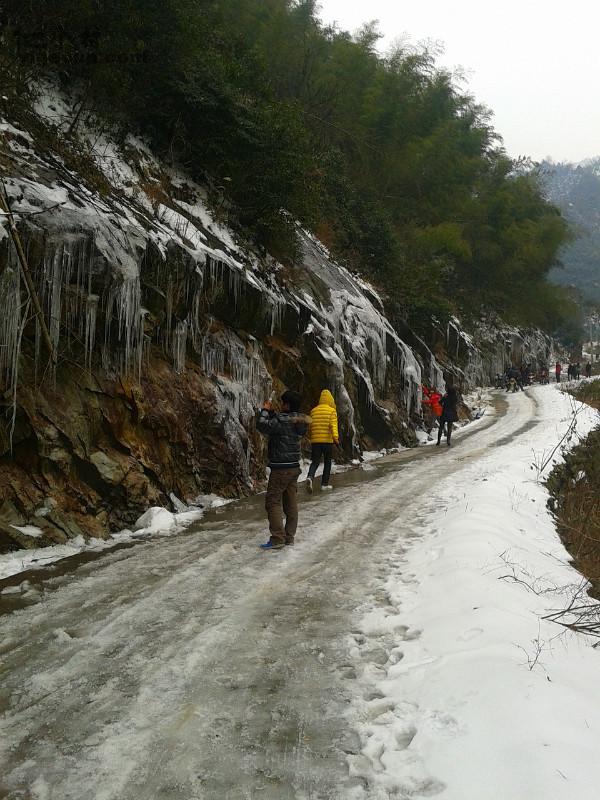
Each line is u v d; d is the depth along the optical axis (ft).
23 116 27.50
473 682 10.65
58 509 20.04
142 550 19.74
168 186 35.88
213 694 10.91
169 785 8.39
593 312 295.28
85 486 21.48
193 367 29.58
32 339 20.99
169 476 25.49
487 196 128.57
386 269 70.08
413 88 96.89
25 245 20.44
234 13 70.18
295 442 21.16
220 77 38.65
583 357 244.42
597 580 20.62
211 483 28.27
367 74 86.63
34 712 10.16
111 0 30.37
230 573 17.78
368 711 10.49
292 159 40.63
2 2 27.91
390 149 87.86
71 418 21.47
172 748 9.24
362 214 71.26
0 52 26.58
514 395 102.94
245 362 33.32
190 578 17.17
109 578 16.93
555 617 14.89
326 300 47.50
